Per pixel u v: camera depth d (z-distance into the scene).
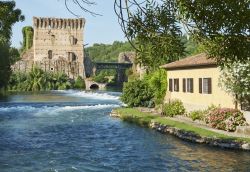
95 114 52.44
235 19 7.73
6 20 28.80
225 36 8.05
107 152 26.45
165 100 49.75
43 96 95.94
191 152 25.66
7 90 123.12
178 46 8.41
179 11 8.00
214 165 22.12
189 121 37.69
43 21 149.25
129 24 8.29
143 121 41.31
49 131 36.91
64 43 151.25
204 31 8.00
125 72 143.62
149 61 8.77
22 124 42.25
